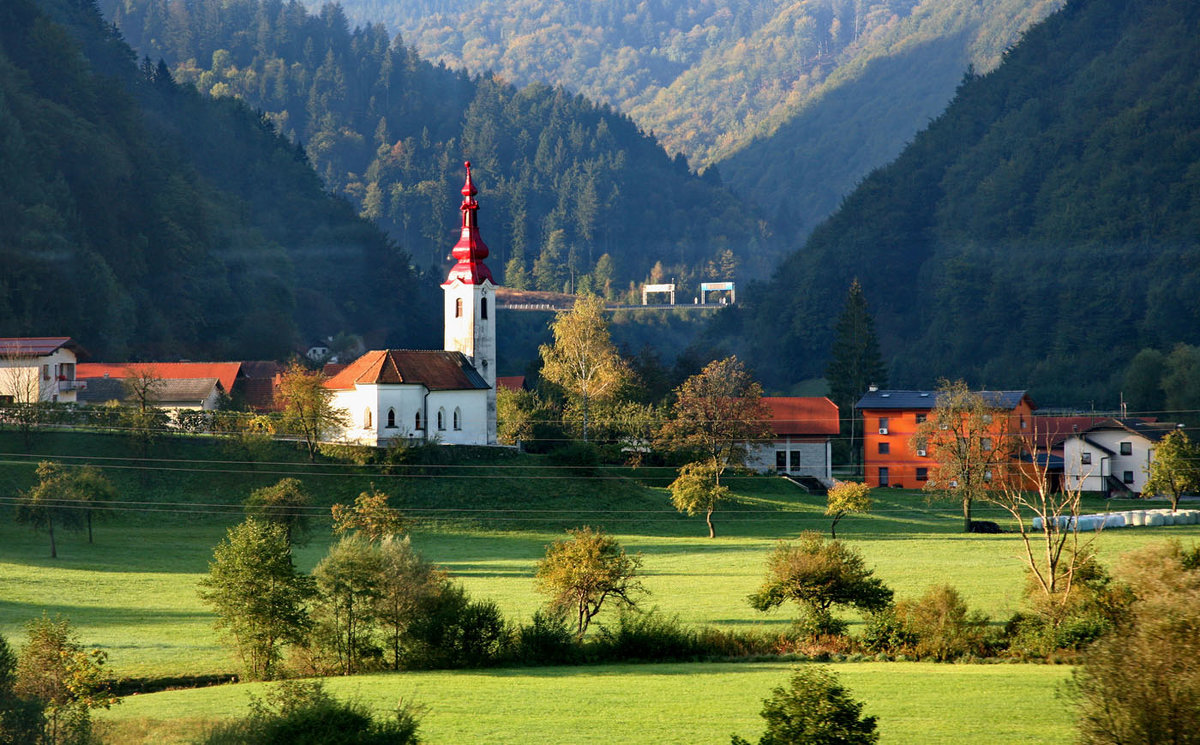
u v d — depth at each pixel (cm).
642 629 13138
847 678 11456
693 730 9788
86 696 9906
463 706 10531
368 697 10850
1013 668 11969
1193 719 7331
